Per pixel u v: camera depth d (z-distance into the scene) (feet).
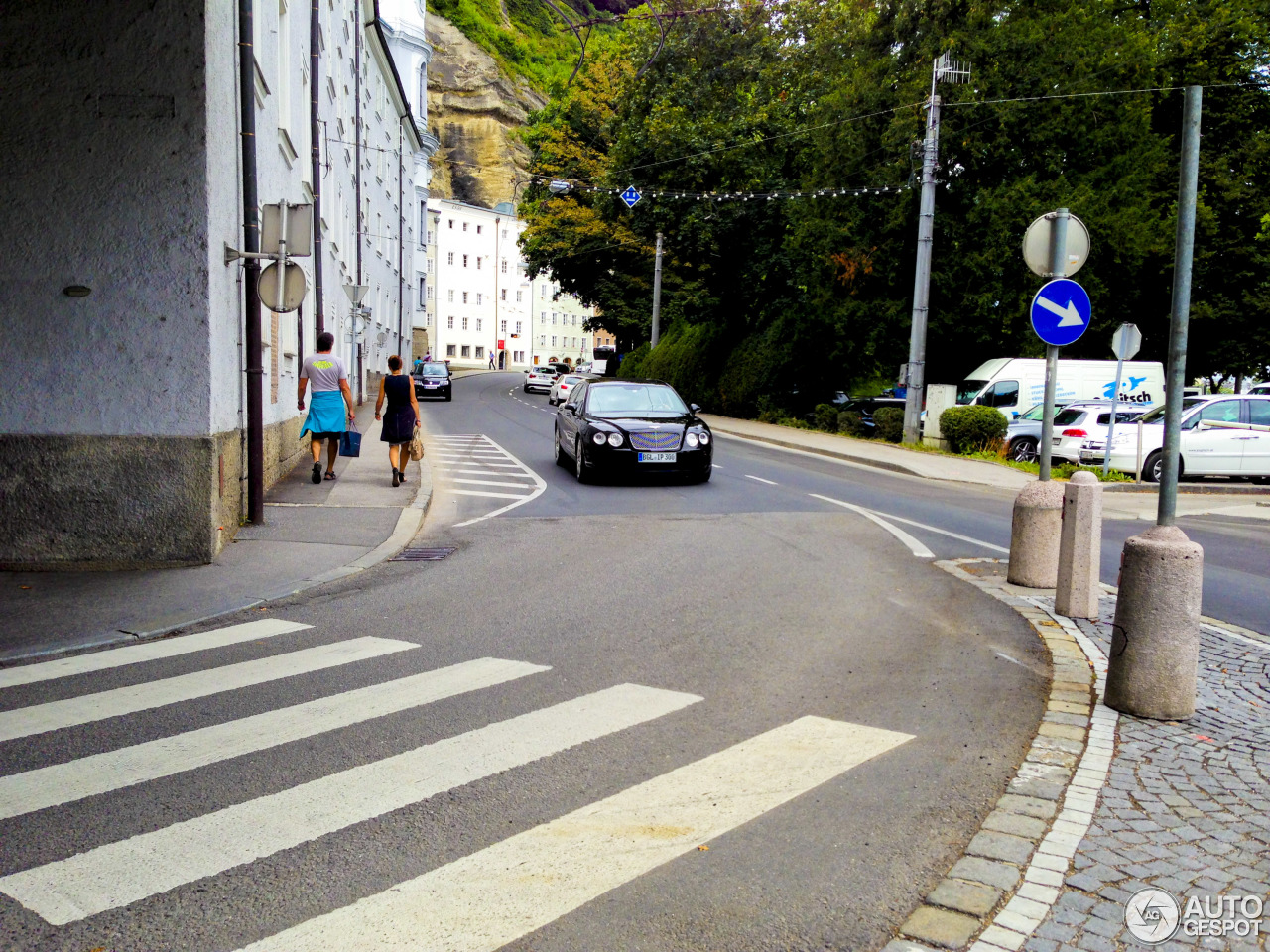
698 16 111.45
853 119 90.79
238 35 32.42
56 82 27.37
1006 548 33.73
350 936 9.77
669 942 9.74
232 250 31.22
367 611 24.00
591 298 166.71
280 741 15.12
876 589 26.66
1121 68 81.82
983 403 79.10
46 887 10.69
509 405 142.72
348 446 47.03
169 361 28.19
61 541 28.07
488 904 10.40
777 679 18.51
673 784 13.55
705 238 113.70
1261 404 64.03
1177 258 16.42
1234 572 31.48
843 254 89.66
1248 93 95.09
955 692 17.79
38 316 27.71
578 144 153.58
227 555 29.99
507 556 31.37
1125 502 53.42
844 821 12.47
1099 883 10.89
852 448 80.33
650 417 52.19
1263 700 17.51
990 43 81.30
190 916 10.11
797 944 9.74
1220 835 12.07
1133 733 15.65
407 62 230.07
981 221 82.12
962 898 10.55
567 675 18.63
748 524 38.37
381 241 150.00
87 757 14.44
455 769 14.05
